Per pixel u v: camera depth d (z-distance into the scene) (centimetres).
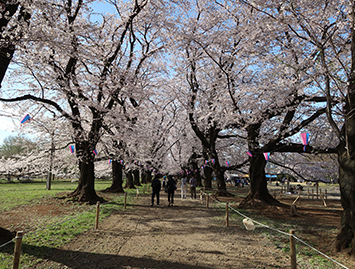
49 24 737
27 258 515
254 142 1262
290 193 2675
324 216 1081
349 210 573
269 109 1145
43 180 4366
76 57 890
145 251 590
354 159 573
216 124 1673
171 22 1386
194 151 2783
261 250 597
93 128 1361
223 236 725
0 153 3759
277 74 948
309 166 2262
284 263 512
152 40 1667
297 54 962
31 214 965
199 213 1130
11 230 728
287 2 659
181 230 797
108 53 1317
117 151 1695
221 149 2530
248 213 1116
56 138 1477
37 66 944
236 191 2756
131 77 1336
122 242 657
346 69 595
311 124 1340
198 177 3597
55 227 764
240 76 1480
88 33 904
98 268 484
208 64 1686
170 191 1393
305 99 1033
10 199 1357
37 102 1293
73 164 1811
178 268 488
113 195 1814
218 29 1464
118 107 1577
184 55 1641
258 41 1058
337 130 596
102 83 1183
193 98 1766
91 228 784
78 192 1357
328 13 775
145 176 3841
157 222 916
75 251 576
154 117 2427
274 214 1100
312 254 563
